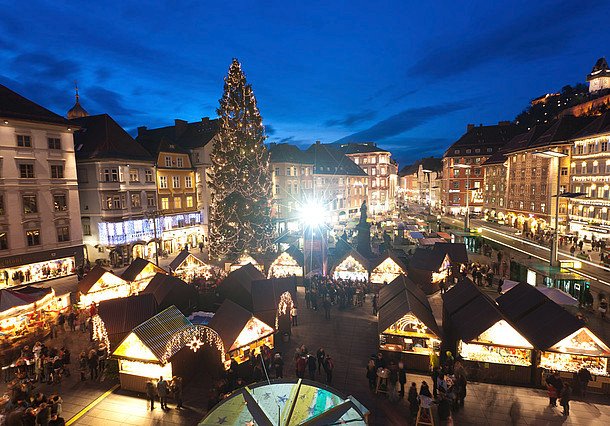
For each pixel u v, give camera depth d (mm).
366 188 92500
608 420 14461
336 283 29000
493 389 16719
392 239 53562
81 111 52625
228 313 19109
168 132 58781
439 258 31891
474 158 94125
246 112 39594
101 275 26922
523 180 66000
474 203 93875
